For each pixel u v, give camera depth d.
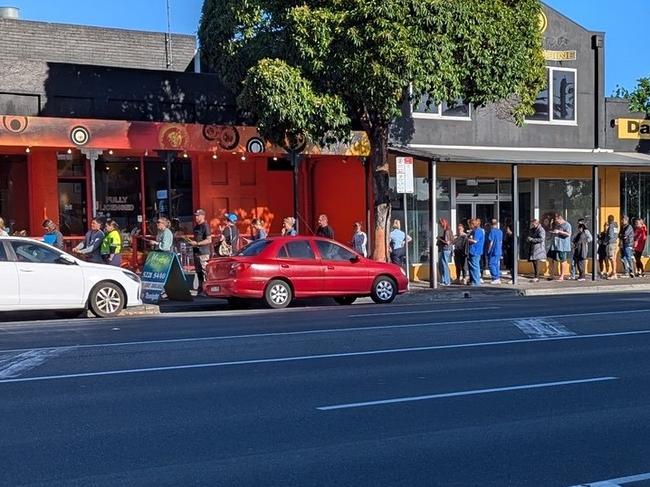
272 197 23.70
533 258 22.88
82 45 25.98
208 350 10.71
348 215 23.34
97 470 5.73
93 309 15.27
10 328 13.51
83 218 21.06
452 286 21.52
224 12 18.80
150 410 7.47
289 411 7.42
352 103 18.39
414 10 16.62
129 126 18.78
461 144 23.70
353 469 5.73
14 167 20.70
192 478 5.54
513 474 5.63
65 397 8.00
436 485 5.40
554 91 25.22
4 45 24.56
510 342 11.38
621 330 12.51
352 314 15.09
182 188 22.61
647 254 26.62
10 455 6.10
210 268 16.91
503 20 17.91
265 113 17.58
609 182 26.14
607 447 6.30
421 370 9.33
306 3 17.48
